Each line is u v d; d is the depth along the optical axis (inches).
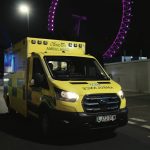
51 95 298.7
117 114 293.4
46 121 310.5
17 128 374.9
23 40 389.7
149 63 991.0
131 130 359.3
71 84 297.1
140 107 598.2
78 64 351.6
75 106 280.7
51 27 1841.8
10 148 281.9
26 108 375.9
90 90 287.6
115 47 1770.4
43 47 377.4
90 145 289.9
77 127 279.1
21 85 399.5
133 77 1075.3
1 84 2016.5
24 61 384.2
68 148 280.5
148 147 280.2
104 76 344.5
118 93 300.2
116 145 288.2
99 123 285.1
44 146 288.8
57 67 338.6
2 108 601.3
